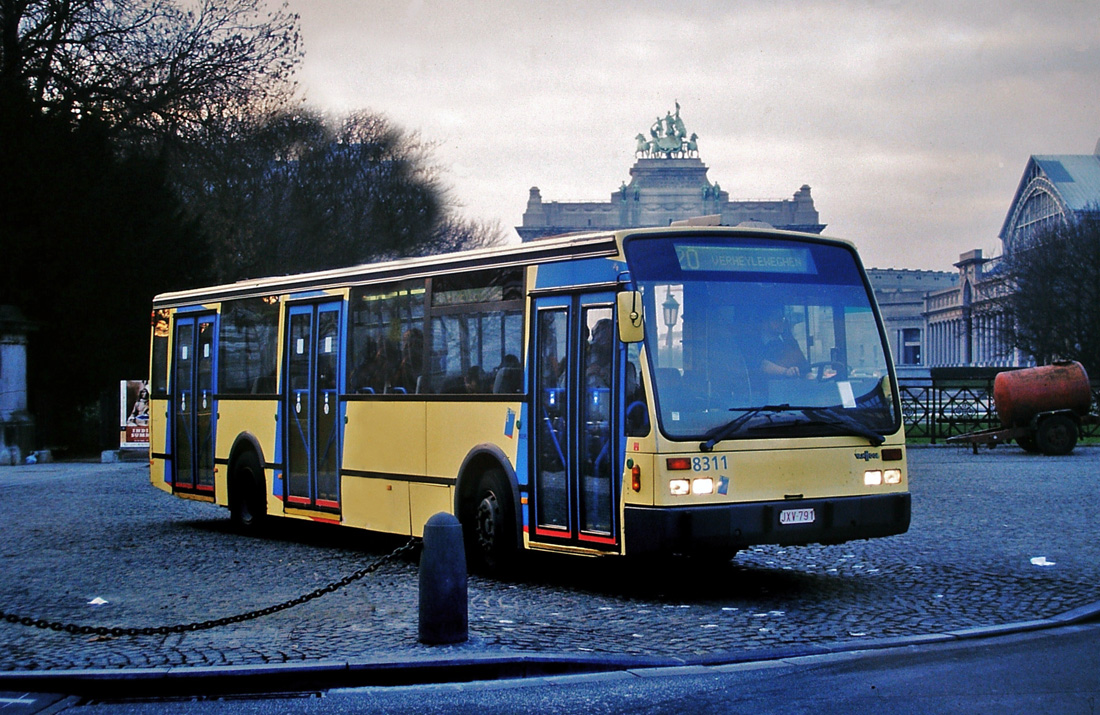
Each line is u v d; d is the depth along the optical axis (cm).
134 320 3819
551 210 12262
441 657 796
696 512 1000
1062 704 670
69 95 3859
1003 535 1472
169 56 4109
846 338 1112
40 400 3875
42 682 769
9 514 1941
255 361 1634
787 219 11975
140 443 3519
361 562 1359
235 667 774
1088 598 1019
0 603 1079
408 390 1338
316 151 5309
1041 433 3216
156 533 1667
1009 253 8119
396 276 1373
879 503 1085
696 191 12006
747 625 934
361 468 1409
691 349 1041
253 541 1572
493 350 1212
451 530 865
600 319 1075
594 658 799
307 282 1534
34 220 3681
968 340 12312
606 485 1059
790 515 1040
